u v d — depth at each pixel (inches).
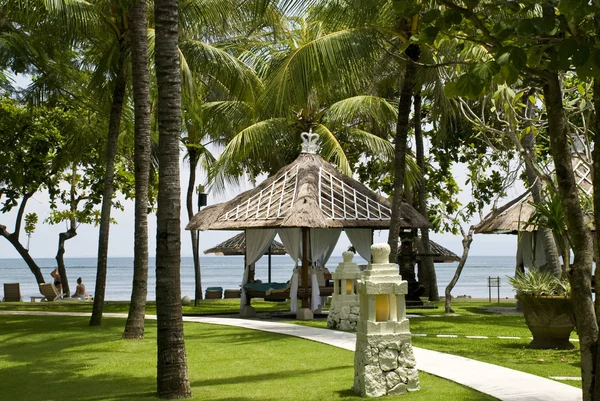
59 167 945.5
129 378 339.0
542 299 410.6
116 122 573.3
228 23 683.4
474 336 479.2
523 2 177.6
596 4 146.7
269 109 643.5
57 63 661.3
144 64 484.1
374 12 503.5
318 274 712.4
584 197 486.9
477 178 811.4
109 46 588.4
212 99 991.6
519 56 159.6
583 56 156.9
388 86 866.8
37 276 1128.8
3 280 3371.1
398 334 287.7
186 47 625.6
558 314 409.7
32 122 895.7
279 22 759.7
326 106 946.1
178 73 301.4
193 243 956.6
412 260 830.5
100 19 551.2
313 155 738.8
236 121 952.3
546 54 188.2
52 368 369.1
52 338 491.5
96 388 312.2
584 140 394.0
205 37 701.3
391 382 283.7
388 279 289.3
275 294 679.7
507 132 399.9
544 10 178.7
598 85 180.9
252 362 377.7
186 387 287.6
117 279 3221.0
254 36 899.4
